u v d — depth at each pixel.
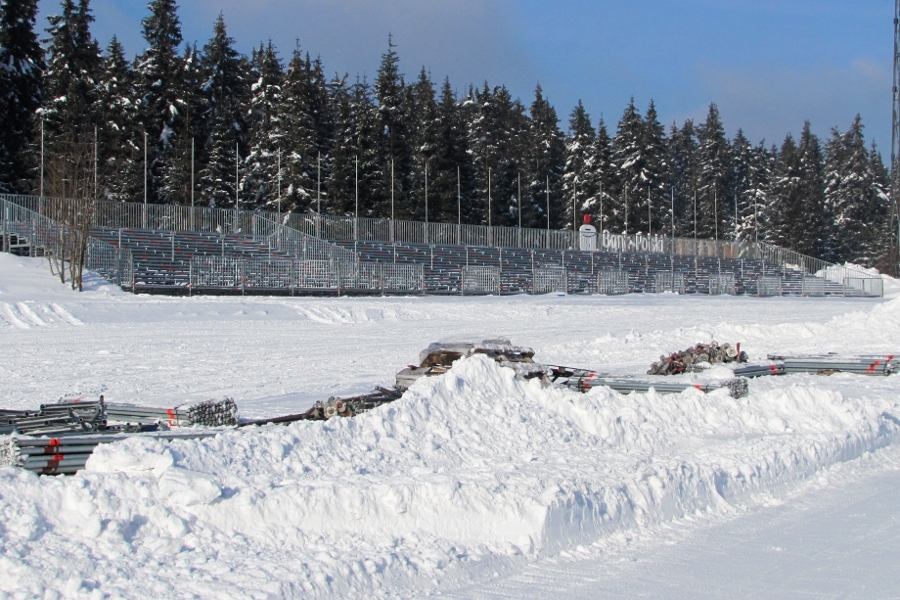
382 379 21.45
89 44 69.75
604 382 17.14
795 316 48.59
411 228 62.00
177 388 19.30
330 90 95.56
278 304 37.97
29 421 12.20
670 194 111.94
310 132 74.44
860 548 8.20
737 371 21.22
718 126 113.12
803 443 11.85
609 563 7.59
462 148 84.50
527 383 12.30
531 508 7.99
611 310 47.09
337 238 57.84
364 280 48.53
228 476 8.14
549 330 36.25
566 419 11.74
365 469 9.11
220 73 77.00
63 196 41.19
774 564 7.66
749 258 81.50
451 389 11.39
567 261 67.81
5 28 62.25
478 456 10.13
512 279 58.47
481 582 7.00
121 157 67.81
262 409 16.33
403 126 83.06
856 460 12.30
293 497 7.66
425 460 9.70
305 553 7.04
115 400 17.19
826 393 14.29
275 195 74.44
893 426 14.11
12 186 61.53
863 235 111.75
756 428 13.26
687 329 31.97
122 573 6.39
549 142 99.81
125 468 7.99
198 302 36.50
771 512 9.48
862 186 112.44
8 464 8.82
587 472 9.45
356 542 7.40
